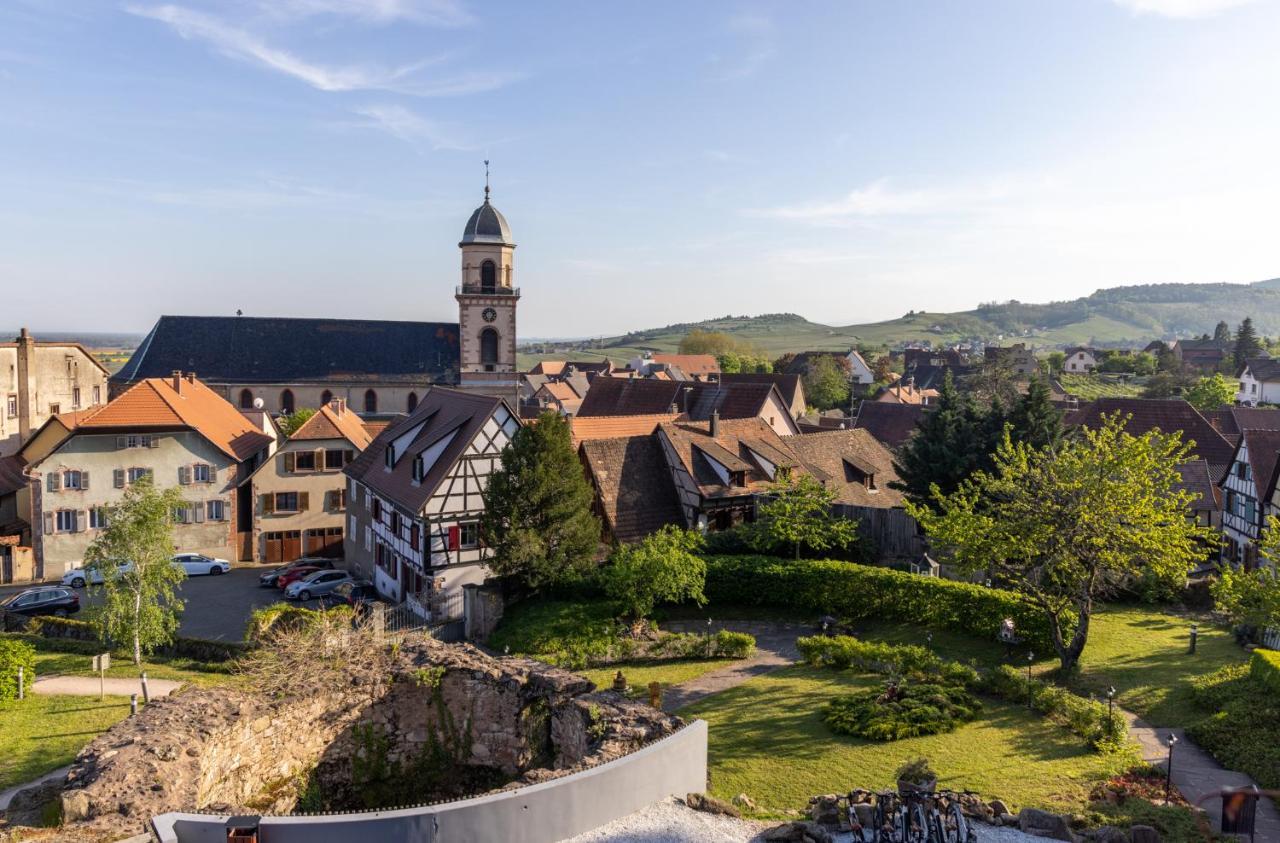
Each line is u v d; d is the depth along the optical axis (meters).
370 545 48.22
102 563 30.25
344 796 19.22
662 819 14.71
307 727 18.70
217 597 44.56
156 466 50.69
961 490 34.19
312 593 44.09
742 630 36.38
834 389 129.50
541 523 37.44
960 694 26.59
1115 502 28.36
